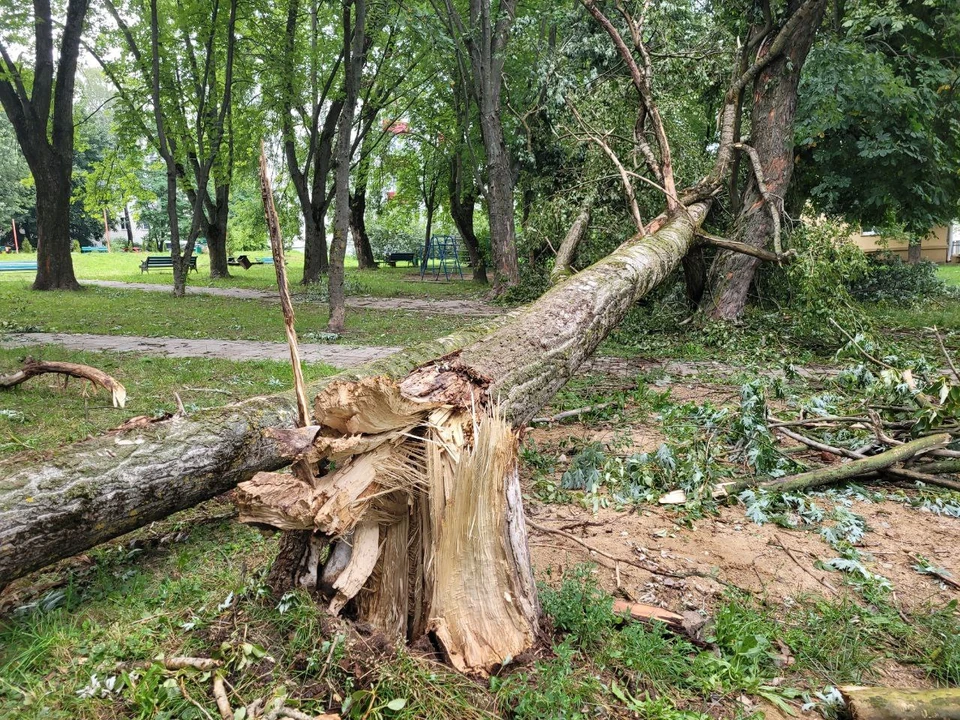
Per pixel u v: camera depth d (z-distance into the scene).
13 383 6.25
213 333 11.34
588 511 4.02
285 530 2.48
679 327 10.73
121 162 22.05
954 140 12.83
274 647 2.41
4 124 46.97
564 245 10.94
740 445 4.82
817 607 2.94
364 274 29.59
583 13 14.45
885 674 2.57
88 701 2.26
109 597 2.92
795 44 9.95
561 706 2.19
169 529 3.67
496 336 4.59
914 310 14.01
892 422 4.93
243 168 25.16
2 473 2.79
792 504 4.07
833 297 9.05
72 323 12.12
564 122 14.29
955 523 3.90
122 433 3.20
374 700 2.17
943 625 2.84
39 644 2.54
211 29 17.98
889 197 12.39
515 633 2.52
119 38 19.23
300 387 2.86
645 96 8.94
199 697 2.24
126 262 37.06
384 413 2.48
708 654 2.55
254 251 57.72
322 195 22.69
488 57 16.17
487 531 2.52
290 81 19.31
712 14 12.61
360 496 2.47
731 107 10.57
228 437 3.38
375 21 15.09
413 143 29.28
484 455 2.47
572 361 4.93
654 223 8.76
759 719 2.22
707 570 3.29
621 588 3.10
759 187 9.97
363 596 2.59
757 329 10.33
